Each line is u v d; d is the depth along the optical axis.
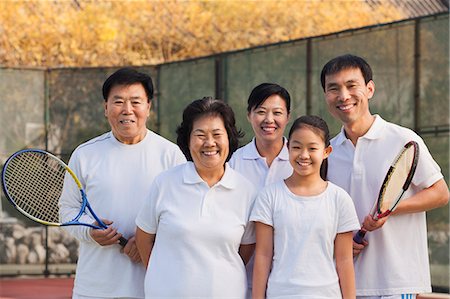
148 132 4.23
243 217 3.91
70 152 9.90
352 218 3.87
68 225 4.04
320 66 8.28
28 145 9.84
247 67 8.90
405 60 7.69
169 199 3.91
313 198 3.87
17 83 9.80
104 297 4.10
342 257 3.89
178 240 3.84
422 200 4.00
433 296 7.50
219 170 3.92
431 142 7.53
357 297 4.07
